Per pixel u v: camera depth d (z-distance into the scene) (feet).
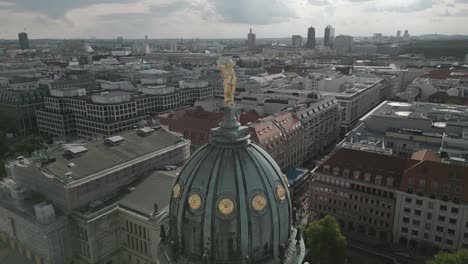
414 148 436.76
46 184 285.64
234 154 129.39
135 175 321.32
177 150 363.35
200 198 124.67
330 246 280.31
